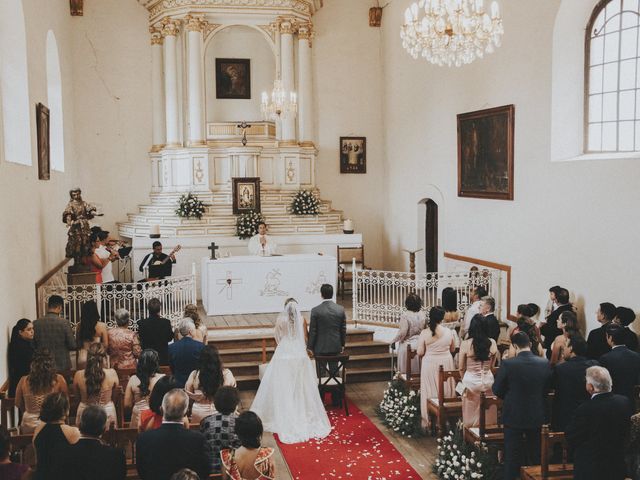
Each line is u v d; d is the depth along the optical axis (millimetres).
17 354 8320
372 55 19141
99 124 18156
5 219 8648
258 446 4938
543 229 11219
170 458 4773
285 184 18172
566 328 7727
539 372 6523
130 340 8453
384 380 11383
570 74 10867
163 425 4895
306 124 18484
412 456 8094
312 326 9562
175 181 17922
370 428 9078
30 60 11000
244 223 16172
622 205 9289
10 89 10570
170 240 15914
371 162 19328
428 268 16828
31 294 10391
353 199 19297
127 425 7047
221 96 19125
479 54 8453
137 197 18594
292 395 8820
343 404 9953
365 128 19219
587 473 5426
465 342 7781
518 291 12047
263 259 13031
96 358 6746
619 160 9320
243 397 10531
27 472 4664
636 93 9867
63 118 15484
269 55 19312
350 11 18984
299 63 18328
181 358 7520
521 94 11766
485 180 13039
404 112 17297
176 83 17844
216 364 6457
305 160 18422
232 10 17484
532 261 11570
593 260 9938
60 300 8773
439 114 15141
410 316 9484
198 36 17469
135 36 18266
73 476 4578
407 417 8867
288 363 8898
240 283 12969
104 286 11289
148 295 11914
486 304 8773
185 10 17359
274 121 19031
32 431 6688
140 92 18375
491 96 12805
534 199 11461
